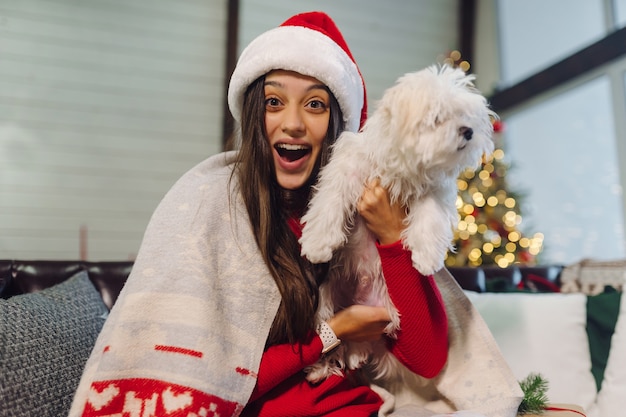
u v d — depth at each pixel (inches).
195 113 154.9
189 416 32.7
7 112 135.2
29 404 38.9
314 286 41.8
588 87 144.1
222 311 38.1
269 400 39.6
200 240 39.2
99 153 143.3
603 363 59.0
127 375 33.9
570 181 149.8
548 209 158.1
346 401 39.8
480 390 41.9
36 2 139.8
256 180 43.0
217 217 41.6
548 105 159.0
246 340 38.4
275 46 42.8
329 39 45.9
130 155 146.8
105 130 144.4
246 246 41.4
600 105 139.9
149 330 35.4
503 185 134.3
